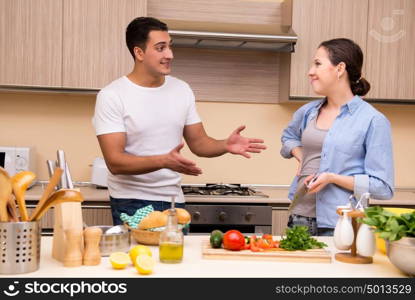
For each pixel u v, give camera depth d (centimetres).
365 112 219
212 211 306
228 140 241
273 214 317
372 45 338
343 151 219
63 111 354
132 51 243
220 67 363
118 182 242
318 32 334
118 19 321
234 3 364
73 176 355
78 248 154
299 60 333
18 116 350
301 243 168
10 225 143
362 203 178
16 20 313
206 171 364
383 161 215
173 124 245
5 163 317
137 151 241
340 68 222
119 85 242
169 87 249
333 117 230
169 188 245
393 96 342
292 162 371
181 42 330
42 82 317
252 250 166
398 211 177
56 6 316
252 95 366
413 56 342
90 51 320
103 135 235
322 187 213
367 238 159
